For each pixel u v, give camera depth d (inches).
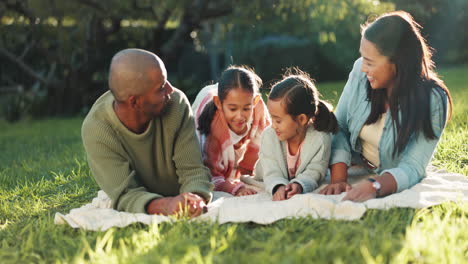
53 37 448.5
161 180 130.9
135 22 485.4
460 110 264.1
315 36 694.5
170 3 434.3
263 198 131.4
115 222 109.2
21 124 444.5
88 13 426.9
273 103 127.8
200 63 681.6
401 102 120.9
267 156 137.7
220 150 145.6
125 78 109.3
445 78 585.0
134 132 121.3
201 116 147.6
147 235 99.2
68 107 482.6
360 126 134.0
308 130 135.2
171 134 124.6
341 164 136.6
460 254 83.8
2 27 426.3
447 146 174.4
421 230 94.9
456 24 764.6
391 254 84.1
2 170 213.8
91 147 120.7
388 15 118.0
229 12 450.3
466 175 143.6
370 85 129.4
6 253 99.2
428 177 131.9
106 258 89.0
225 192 142.7
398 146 123.8
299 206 109.7
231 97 133.1
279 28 494.3
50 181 174.4
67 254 96.9
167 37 521.0
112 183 120.0
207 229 102.8
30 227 114.0
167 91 116.1
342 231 95.0
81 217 112.0
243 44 675.4
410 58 117.6
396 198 110.0
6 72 496.1
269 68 679.7
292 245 90.1
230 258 85.4
